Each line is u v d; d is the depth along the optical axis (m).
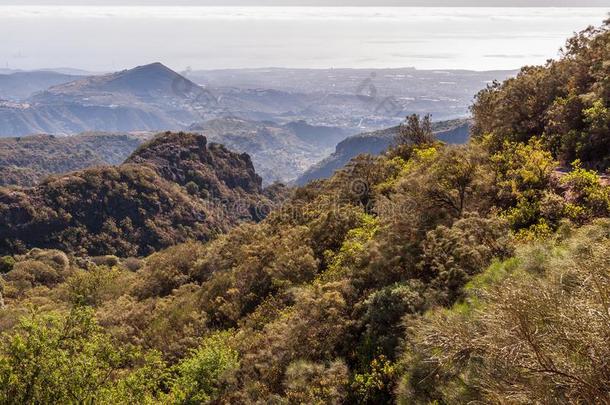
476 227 8.03
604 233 5.68
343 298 8.90
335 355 7.74
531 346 2.68
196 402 9.04
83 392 7.26
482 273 6.84
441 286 7.25
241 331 11.37
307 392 6.96
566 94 12.88
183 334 13.29
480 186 9.95
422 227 9.62
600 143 10.10
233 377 9.08
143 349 13.33
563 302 2.76
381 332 7.19
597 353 2.51
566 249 5.81
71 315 7.79
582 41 14.06
